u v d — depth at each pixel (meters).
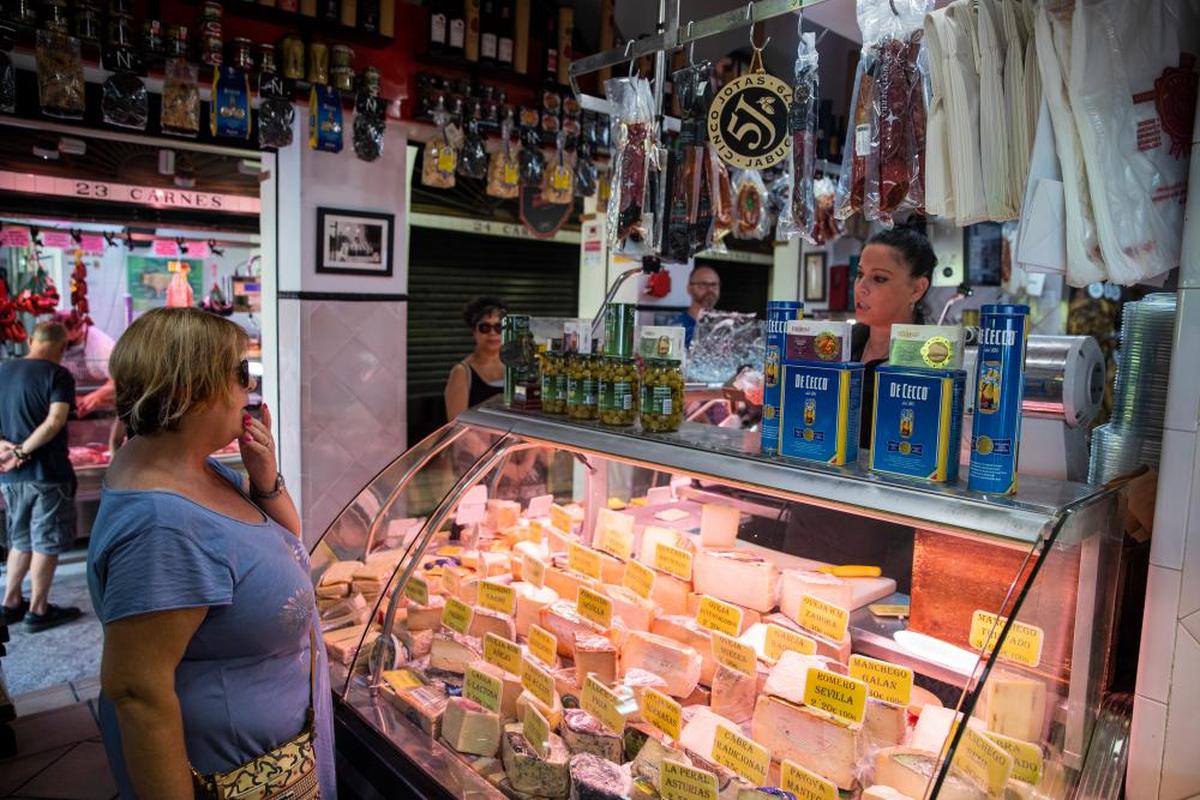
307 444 4.01
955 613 1.55
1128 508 1.44
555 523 2.33
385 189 4.12
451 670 1.91
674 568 1.92
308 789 1.54
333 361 4.05
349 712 1.89
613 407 1.89
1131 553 1.48
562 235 6.41
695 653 1.69
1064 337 1.53
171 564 1.30
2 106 2.89
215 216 5.37
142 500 1.33
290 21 3.50
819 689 1.45
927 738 1.39
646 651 1.73
